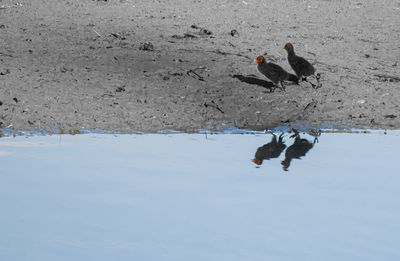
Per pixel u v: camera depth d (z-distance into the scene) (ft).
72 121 47.60
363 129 50.42
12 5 87.40
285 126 50.72
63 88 55.26
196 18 90.27
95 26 79.46
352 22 97.50
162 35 77.66
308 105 57.11
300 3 107.76
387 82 67.51
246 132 48.24
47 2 92.02
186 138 44.34
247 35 82.23
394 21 100.17
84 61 63.62
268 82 62.44
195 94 57.57
